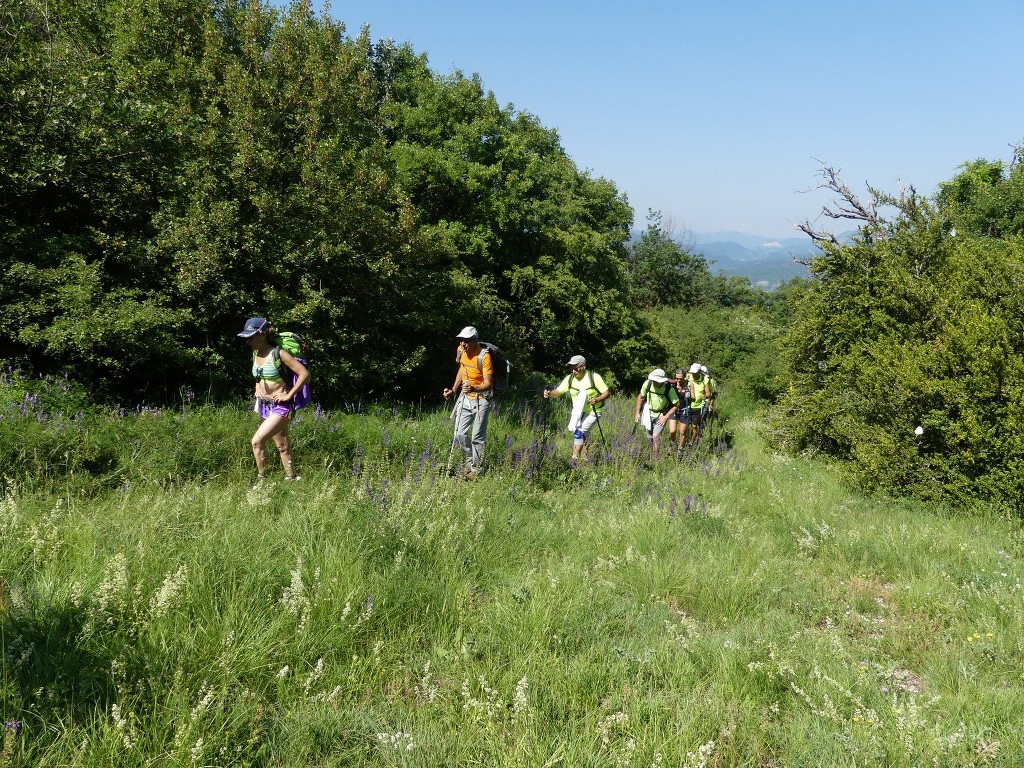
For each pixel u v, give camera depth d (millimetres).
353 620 3572
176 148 9688
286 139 11258
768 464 10680
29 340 7418
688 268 60000
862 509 7844
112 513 4723
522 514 6414
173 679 2818
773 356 20109
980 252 10242
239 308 10070
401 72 22000
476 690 3184
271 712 2885
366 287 11633
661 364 25297
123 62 10078
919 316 10531
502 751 2695
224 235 9531
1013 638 4098
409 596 3986
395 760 2668
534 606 3949
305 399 6145
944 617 4520
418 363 12320
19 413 6039
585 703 3146
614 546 5609
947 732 3031
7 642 2781
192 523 4512
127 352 8141
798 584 5074
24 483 5148
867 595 4910
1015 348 8242
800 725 3088
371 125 13906
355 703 3033
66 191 9336
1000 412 7770
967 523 7207
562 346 23359
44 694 2594
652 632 4027
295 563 4047
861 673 3582
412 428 8836
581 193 26453
